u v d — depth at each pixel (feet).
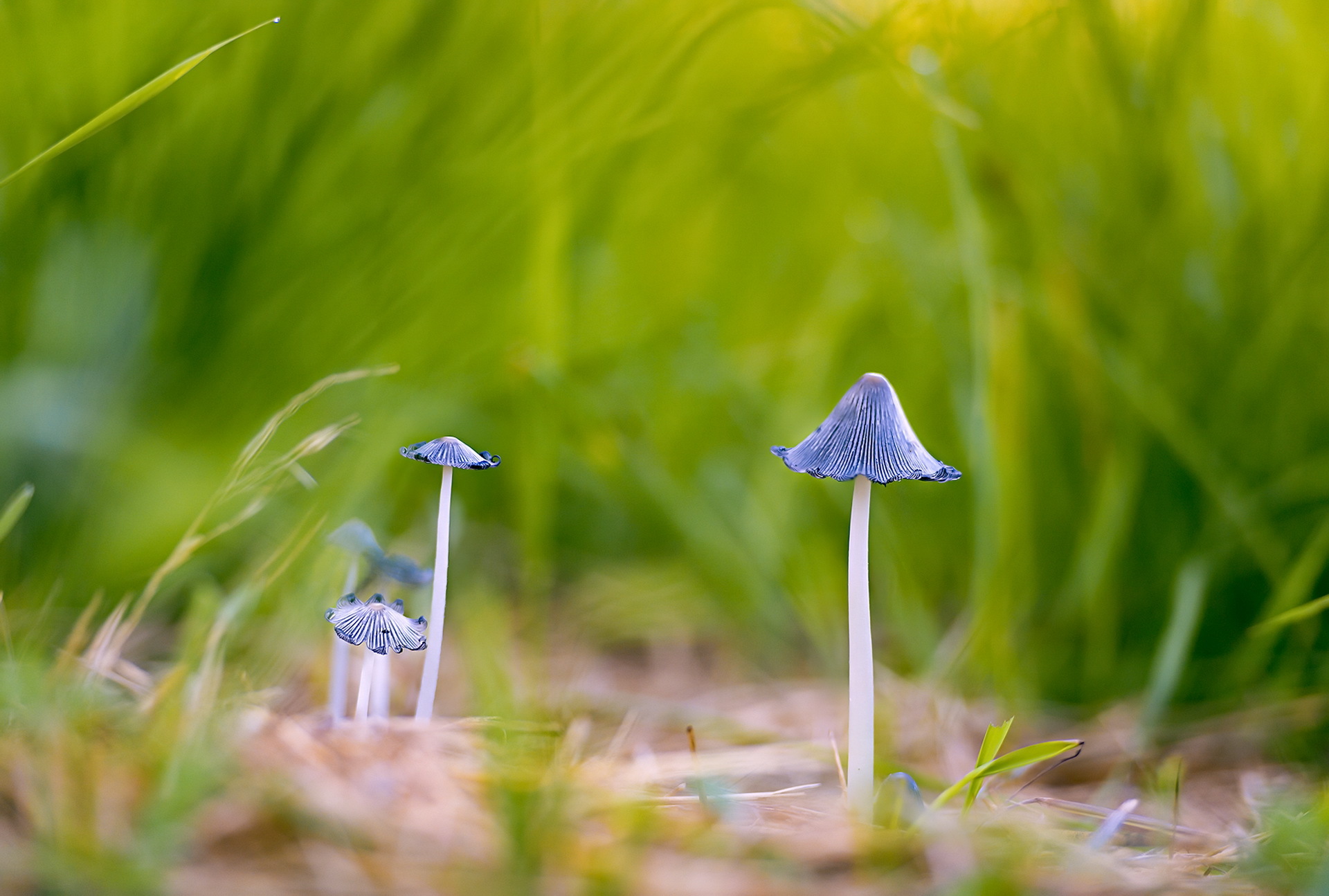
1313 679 1.49
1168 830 1.31
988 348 1.51
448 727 1.30
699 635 1.65
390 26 1.53
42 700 1.23
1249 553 1.54
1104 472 1.56
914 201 1.99
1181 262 1.59
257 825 1.17
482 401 1.71
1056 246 1.58
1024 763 1.24
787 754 1.37
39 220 1.48
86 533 1.45
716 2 1.57
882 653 1.63
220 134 1.51
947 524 1.70
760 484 1.69
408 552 1.63
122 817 1.16
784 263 2.19
